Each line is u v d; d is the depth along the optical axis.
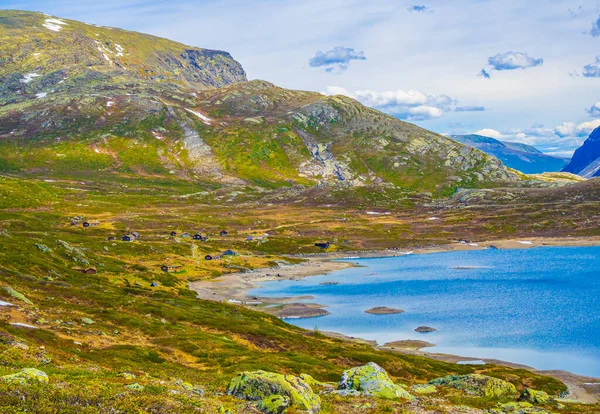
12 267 110.19
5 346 41.03
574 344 92.56
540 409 40.75
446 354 90.12
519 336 98.88
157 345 71.31
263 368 63.47
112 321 82.19
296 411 30.47
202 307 116.88
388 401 38.03
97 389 26.42
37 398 22.80
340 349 86.06
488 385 52.94
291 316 124.12
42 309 75.94
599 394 67.81
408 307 127.94
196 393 32.56
